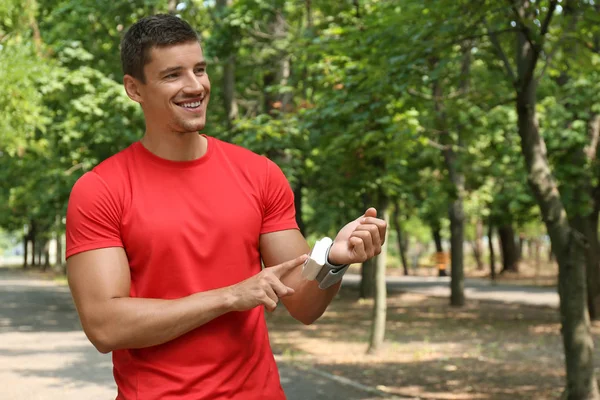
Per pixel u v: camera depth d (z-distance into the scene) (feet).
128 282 5.84
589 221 56.44
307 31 44.55
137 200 5.93
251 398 6.07
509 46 31.94
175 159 6.07
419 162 57.06
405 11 24.86
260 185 6.31
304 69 54.13
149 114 6.01
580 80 46.42
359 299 82.33
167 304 5.50
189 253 5.95
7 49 34.30
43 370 35.14
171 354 5.90
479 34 25.61
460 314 66.28
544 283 116.57
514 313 66.95
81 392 29.30
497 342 45.85
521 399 27.94
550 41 27.02
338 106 29.71
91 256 5.76
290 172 50.01
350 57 30.99
